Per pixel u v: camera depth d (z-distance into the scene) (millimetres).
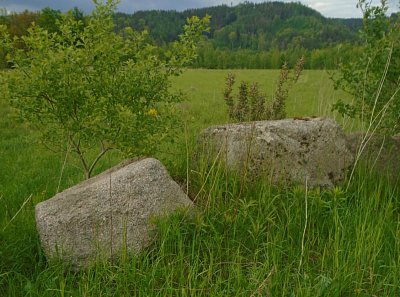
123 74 5016
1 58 5086
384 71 5172
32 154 8984
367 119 5621
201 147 5223
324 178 4926
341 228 4098
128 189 4039
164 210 4039
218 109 14484
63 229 3842
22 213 5004
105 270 3631
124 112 4574
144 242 3889
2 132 11172
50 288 3494
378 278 3592
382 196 4891
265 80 28625
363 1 5398
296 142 4871
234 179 4664
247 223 4199
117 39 5070
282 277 3561
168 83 5316
